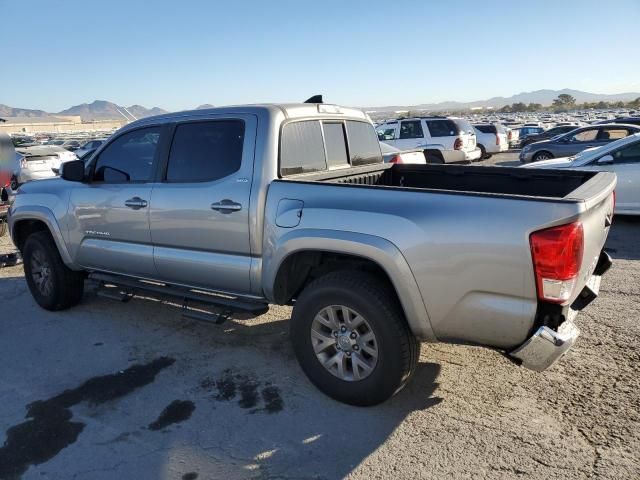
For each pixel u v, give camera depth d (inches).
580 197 112.6
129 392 149.6
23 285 258.8
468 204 116.6
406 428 127.5
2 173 357.4
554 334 109.3
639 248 288.5
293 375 156.9
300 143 162.2
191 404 142.2
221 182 154.1
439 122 626.2
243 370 160.9
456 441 121.4
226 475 113.3
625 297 208.8
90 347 181.0
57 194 201.9
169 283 175.2
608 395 137.4
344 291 130.9
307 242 135.0
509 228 111.3
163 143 170.7
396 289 124.3
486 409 134.1
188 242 163.0
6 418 137.8
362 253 126.9
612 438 119.5
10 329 199.2
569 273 107.7
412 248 120.8
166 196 165.9
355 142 195.9
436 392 143.4
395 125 647.8
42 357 174.2
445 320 121.6
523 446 118.4
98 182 190.2
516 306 113.0
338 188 134.8
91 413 139.2
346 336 134.7
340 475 111.8
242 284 154.1
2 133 361.7
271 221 143.9
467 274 116.4
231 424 132.1
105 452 122.3
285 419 133.4
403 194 125.1
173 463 117.7
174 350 176.7
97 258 192.1
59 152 574.2
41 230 224.4
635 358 156.8
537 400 137.1
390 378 129.2
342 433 126.6
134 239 178.4
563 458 113.7
